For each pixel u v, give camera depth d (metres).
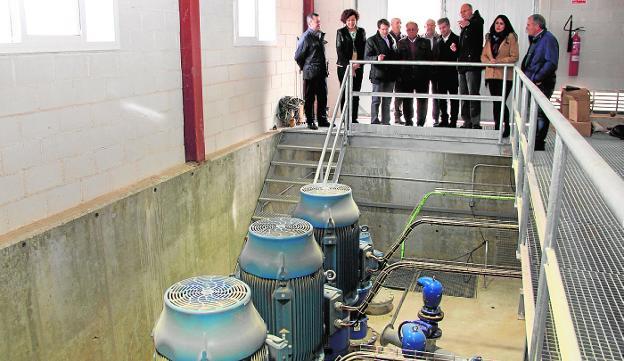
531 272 2.86
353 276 4.49
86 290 4.35
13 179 3.81
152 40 5.38
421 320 4.81
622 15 8.58
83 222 4.28
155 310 5.36
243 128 7.62
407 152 8.11
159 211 5.36
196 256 6.16
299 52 8.18
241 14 7.68
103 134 4.72
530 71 6.08
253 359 2.58
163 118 5.68
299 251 3.49
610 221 3.23
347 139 7.68
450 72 7.68
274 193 8.31
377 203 8.34
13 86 3.76
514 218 7.87
